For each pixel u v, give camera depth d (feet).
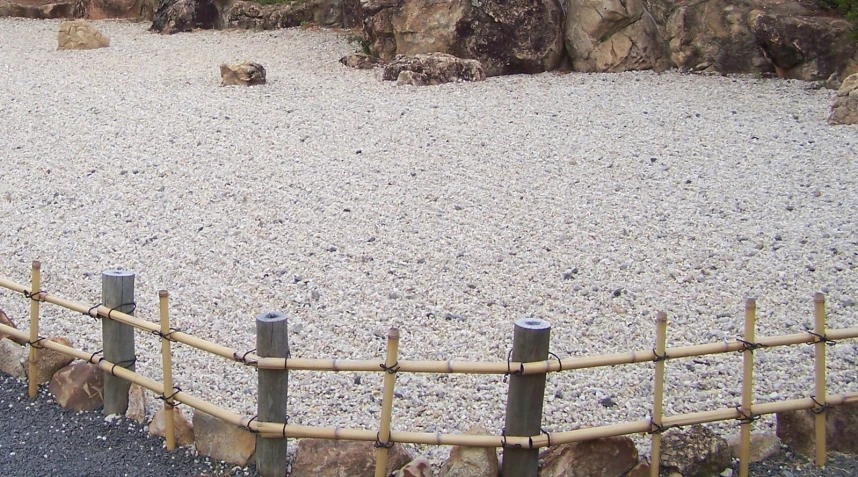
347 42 44.65
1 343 15.96
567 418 14.24
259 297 18.60
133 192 24.29
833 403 13.03
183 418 13.66
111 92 34.47
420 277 19.39
